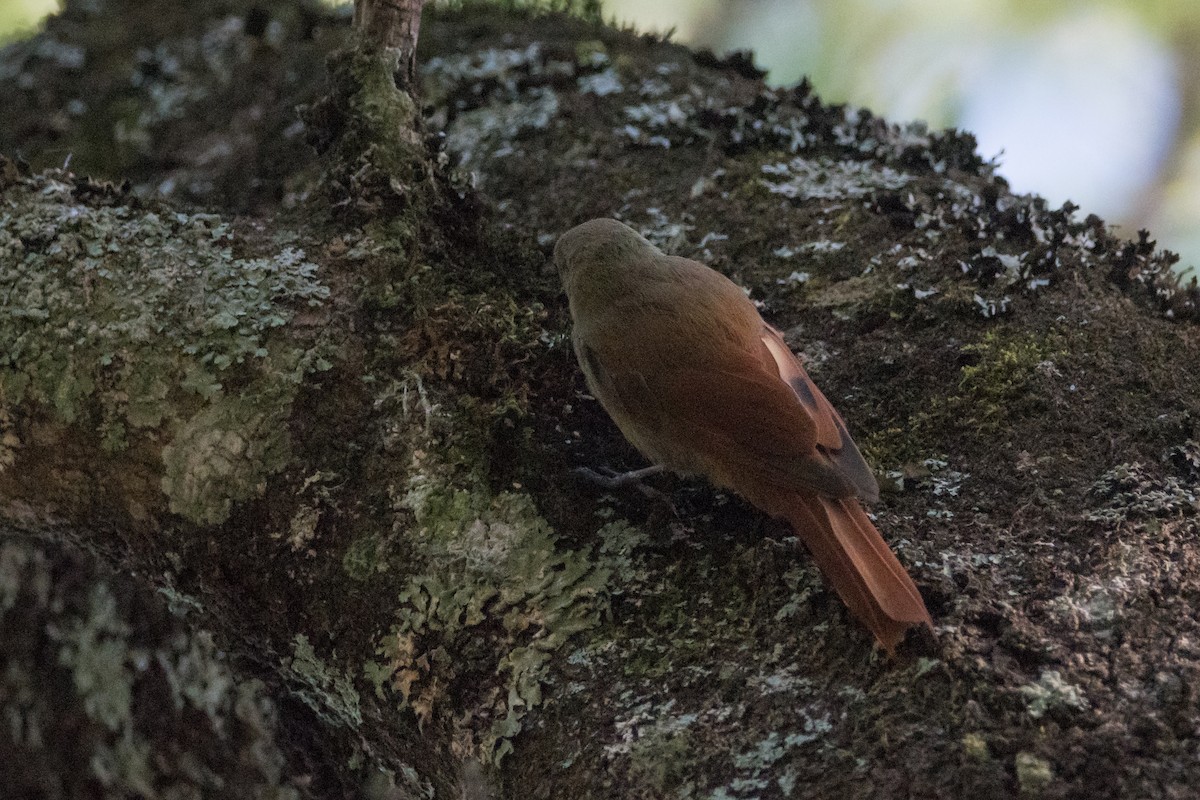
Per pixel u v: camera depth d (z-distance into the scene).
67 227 6.55
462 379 6.16
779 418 5.63
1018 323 6.59
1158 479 5.59
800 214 7.71
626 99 8.98
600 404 6.54
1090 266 6.96
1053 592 5.10
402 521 5.77
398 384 6.09
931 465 5.98
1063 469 5.76
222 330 6.17
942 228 7.34
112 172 9.51
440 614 5.55
